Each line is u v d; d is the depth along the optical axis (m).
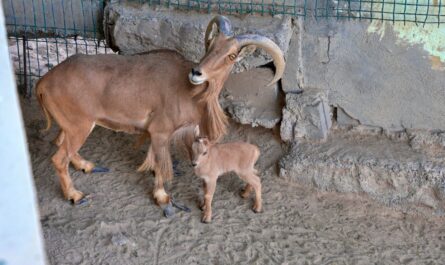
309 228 4.11
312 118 4.46
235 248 3.93
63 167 4.13
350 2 4.27
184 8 4.47
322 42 4.42
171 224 4.07
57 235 3.93
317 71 4.51
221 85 3.94
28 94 5.16
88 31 4.74
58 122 4.07
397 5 4.20
